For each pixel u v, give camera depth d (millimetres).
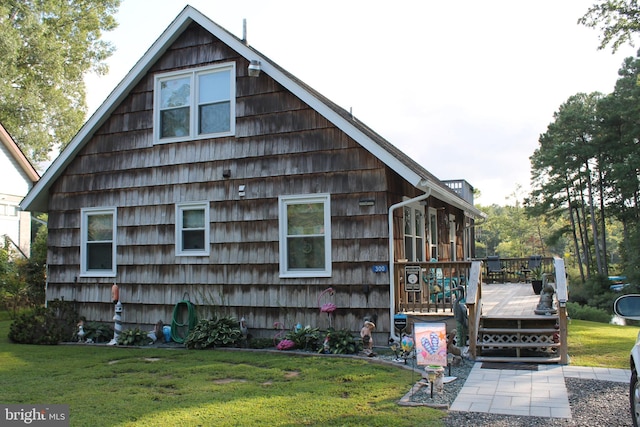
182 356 9062
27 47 27656
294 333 9547
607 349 8953
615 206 41031
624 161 36562
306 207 10188
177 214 11195
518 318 8383
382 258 9477
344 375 7184
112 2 32094
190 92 11242
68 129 30672
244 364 8195
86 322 11805
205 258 10883
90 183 12125
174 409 5652
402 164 9125
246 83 10781
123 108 11914
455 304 8711
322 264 10000
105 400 6086
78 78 31656
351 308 9625
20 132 28531
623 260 40156
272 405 5734
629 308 4637
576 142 40000
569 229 44375
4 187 22469
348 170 9820
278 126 10430
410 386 6539
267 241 10375
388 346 9305
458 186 20172
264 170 10477
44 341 10930
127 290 11555
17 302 16938
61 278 12258
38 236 19766
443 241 14773
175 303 11062
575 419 5113
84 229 12117
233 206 10703
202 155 11055
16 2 27344
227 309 10617
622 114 34500
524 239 64688
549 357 7945
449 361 7254
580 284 39688
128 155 11781
